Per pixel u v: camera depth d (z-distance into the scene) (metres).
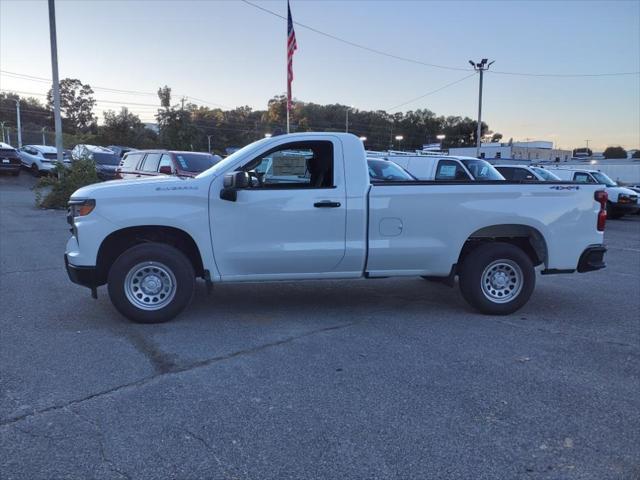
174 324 5.65
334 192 5.69
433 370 4.46
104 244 5.51
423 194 5.80
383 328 5.60
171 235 5.78
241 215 5.57
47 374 4.29
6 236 11.84
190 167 14.87
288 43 21.42
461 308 6.44
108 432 3.40
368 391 4.04
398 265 5.92
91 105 110.50
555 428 3.51
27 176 29.53
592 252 6.15
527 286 6.05
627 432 3.47
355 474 2.97
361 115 109.81
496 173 13.77
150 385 4.11
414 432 3.43
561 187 6.04
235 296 6.88
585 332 5.56
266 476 2.95
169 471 2.99
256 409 3.73
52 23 18.78
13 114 105.69
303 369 4.45
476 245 6.21
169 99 66.50
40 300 6.54
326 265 5.80
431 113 118.44
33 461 3.07
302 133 5.87
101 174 23.58
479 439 3.36
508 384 4.20
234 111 115.56
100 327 5.51
